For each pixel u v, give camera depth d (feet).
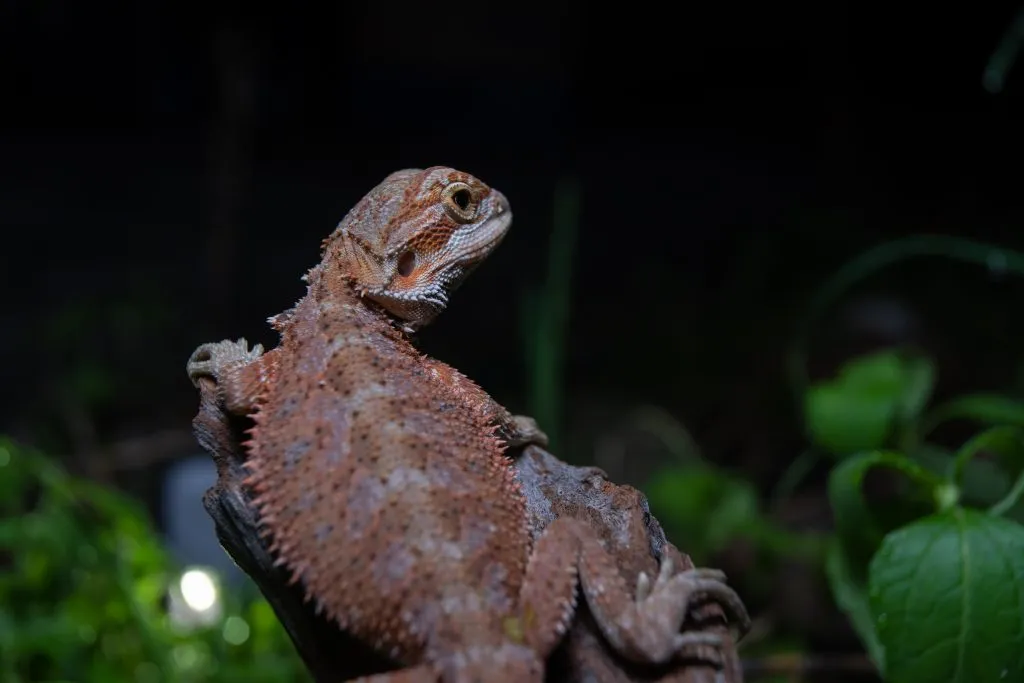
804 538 22.15
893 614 11.78
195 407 38.42
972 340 37.70
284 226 52.65
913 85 59.11
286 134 65.31
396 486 9.48
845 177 55.26
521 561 9.72
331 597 9.29
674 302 44.24
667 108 73.82
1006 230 47.11
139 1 61.98
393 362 10.94
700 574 9.92
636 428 34.50
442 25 66.64
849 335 31.14
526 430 12.44
